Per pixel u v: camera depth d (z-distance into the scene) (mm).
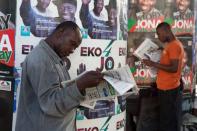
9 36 3174
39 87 2516
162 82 5312
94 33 3355
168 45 5246
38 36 3176
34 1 3146
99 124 3480
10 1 3141
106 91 2711
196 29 6012
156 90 5480
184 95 5926
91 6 3320
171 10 5660
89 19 3318
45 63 2551
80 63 3305
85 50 3320
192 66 5906
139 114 5555
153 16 5629
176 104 5344
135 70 5645
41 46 2639
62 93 2467
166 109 5328
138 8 5633
